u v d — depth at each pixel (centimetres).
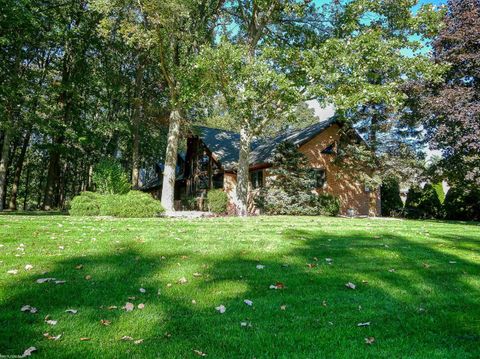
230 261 553
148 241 686
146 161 3462
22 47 1992
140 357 260
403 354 277
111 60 2508
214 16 1914
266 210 2014
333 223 1201
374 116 2262
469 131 1503
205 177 2703
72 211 1449
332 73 1456
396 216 2470
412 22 1582
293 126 4616
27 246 613
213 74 1517
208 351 273
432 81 1686
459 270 550
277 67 1642
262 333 307
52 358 256
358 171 2222
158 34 1542
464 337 313
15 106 1920
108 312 345
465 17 1631
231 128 4281
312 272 510
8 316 325
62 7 2148
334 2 1744
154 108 2505
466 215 2105
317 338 301
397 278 496
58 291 396
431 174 1878
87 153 2931
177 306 366
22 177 3891
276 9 1759
